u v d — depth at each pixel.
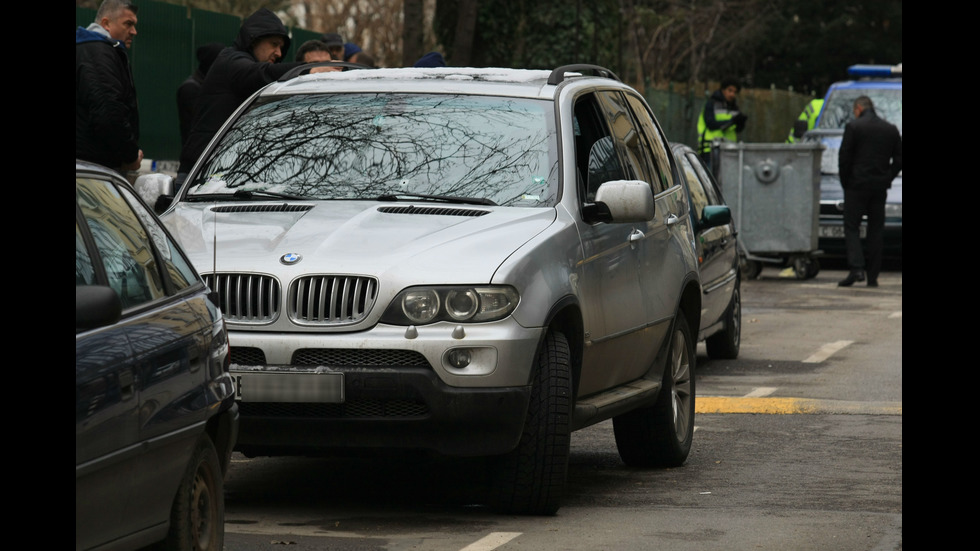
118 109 32.09
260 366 20.47
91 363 13.41
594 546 19.47
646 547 19.50
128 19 33.19
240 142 25.09
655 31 122.62
